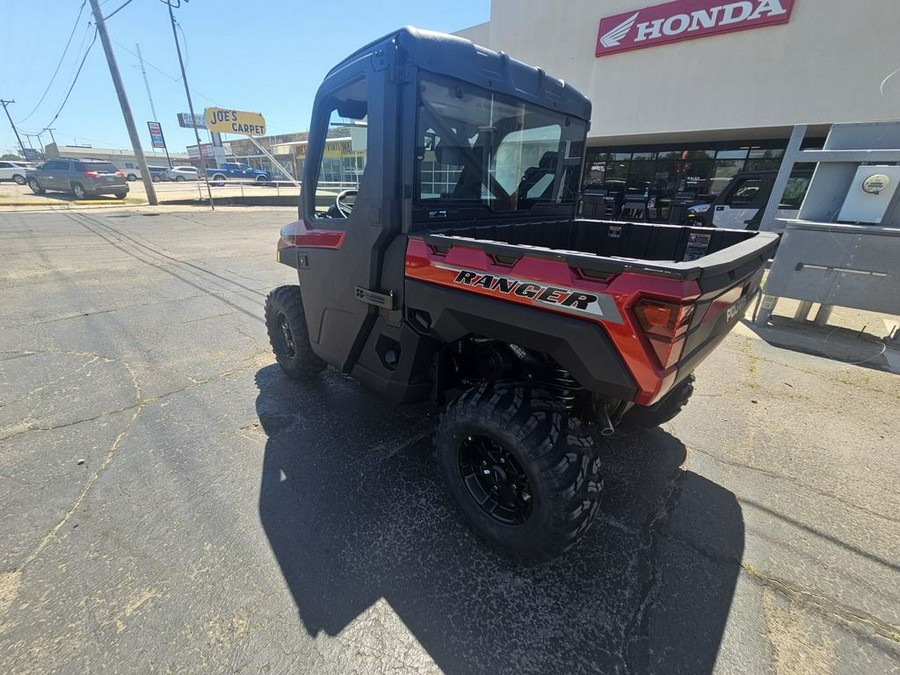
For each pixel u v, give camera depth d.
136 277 6.76
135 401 3.17
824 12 8.08
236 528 2.04
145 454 2.58
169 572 1.80
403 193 1.95
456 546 1.99
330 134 2.39
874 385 3.63
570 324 1.50
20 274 6.80
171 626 1.58
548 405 1.77
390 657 1.51
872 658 1.54
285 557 1.90
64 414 2.97
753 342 4.57
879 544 2.04
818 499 2.34
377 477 2.43
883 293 4.29
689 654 1.55
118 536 1.98
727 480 2.49
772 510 2.26
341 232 2.34
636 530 2.12
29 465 2.45
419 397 2.37
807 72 8.47
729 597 1.77
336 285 2.46
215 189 26.66
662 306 1.30
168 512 2.13
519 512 1.89
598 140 12.36
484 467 2.01
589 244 3.14
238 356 3.97
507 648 1.55
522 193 2.67
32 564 1.82
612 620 1.67
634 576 1.86
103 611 1.63
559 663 1.51
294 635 1.57
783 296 4.81
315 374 3.42
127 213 15.63
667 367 1.37
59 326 4.61
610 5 10.48
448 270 1.83
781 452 2.75
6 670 1.42
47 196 20.47
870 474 2.54
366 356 2.49
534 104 2.45
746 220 8.50
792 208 9.40
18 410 3.01
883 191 4.20
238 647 1.52
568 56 11.47
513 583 1.81
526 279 1.58
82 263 7.68
